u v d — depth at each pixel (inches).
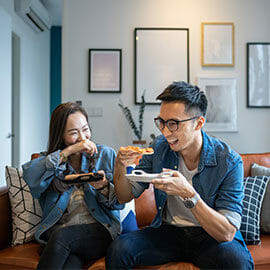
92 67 131.3
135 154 53.4
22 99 179.2
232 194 50.2
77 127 59.4
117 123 132.0
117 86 131.3
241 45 133.3
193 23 133.0
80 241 52.4
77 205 58.4
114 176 57.2
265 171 73.7
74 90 131.5
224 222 46.3
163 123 49.7
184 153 54.9
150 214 72.2
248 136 132.7
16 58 174.7
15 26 165.3
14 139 176.7
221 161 52.6
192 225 54.1
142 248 49.5
